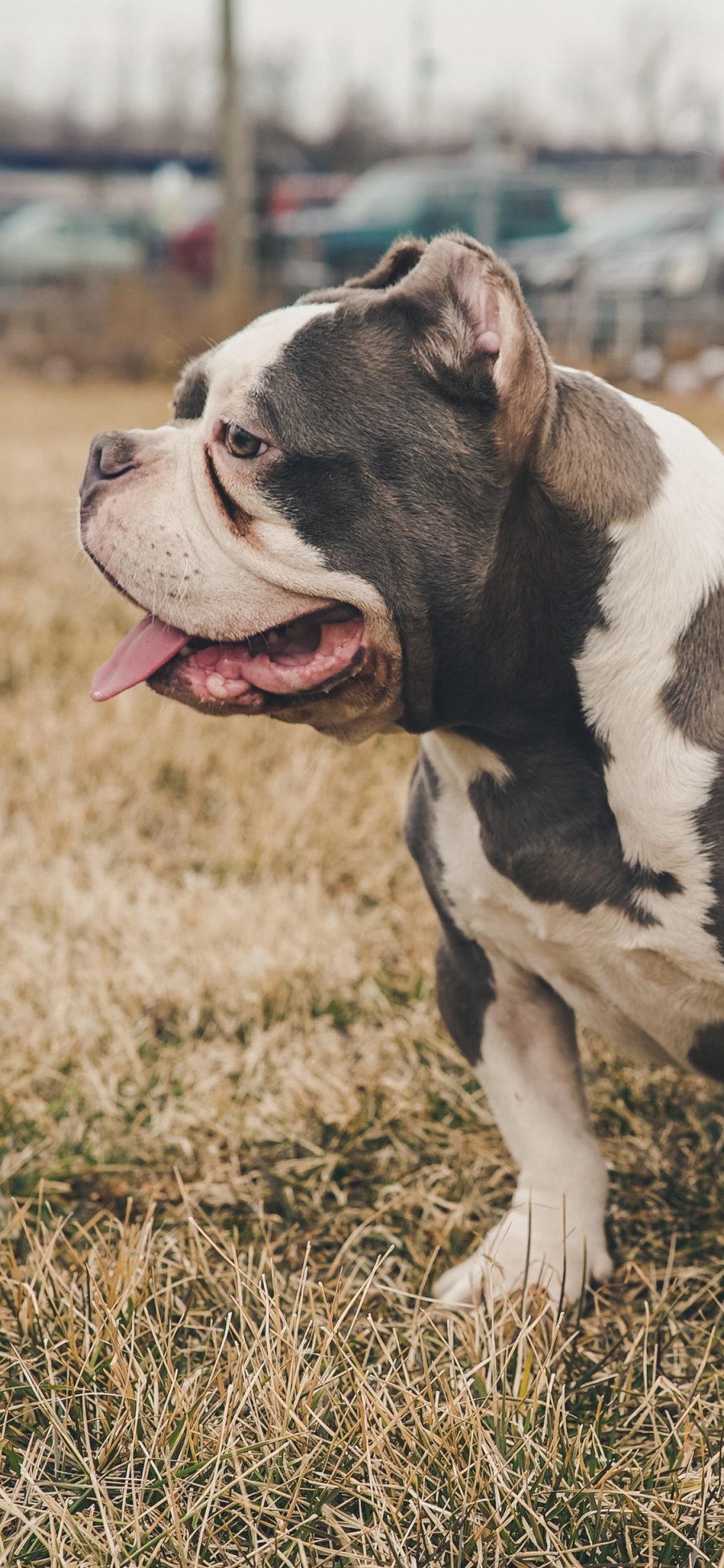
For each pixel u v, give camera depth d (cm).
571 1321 261
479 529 241
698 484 255
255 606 247
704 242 1877
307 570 243
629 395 263
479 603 243
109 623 648
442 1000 291
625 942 255
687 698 243
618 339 1875
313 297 260
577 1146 278
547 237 2117
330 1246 283
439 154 3928
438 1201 289
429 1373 227
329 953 376
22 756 505
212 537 248
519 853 257
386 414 240
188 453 253
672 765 242
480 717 253
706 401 1553
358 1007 360
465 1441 217
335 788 480
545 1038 283
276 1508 208
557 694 248
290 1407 218
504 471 240
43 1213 288
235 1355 233
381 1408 218
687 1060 277
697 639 245
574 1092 283
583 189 2352
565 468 241
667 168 2761
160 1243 273
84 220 2544
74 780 486
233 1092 327
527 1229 270
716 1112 328
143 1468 214
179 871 435
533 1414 221
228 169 2094
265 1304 235
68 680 577
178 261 2486
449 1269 278
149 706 543
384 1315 260
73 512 294
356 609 247
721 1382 242
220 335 1931
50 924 391
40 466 1109
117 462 256
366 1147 315
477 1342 239
